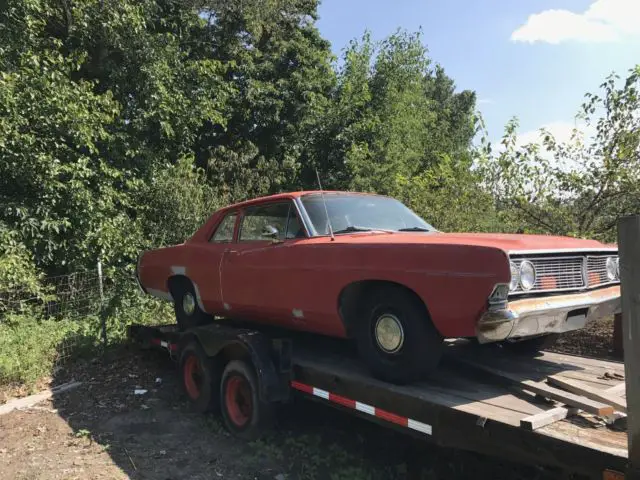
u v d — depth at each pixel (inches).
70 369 272.4
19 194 381.7
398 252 135.9
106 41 474.3
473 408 118.1
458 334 123.6
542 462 102.2
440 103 1584.6
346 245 151.1
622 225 85.9
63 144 391.5
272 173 669.3
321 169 734.5
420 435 128.3
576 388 122.7
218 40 696.4
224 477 156.5
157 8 530.3
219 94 541.6
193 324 233.8
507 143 325.1
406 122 783.7
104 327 305.9
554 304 127.2
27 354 266.4
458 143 1197.1
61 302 352.8
